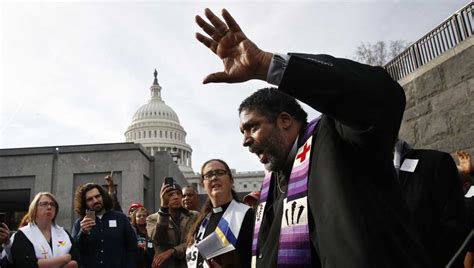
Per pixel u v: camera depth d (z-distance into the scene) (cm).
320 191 139
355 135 130
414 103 827
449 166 270
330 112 128
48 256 445
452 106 721
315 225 143
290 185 160
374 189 135
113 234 517
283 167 178
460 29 734
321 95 125
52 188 2502
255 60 137
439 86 756
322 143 148
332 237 126
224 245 310
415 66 859
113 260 505
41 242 450
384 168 135
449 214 256
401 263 122
